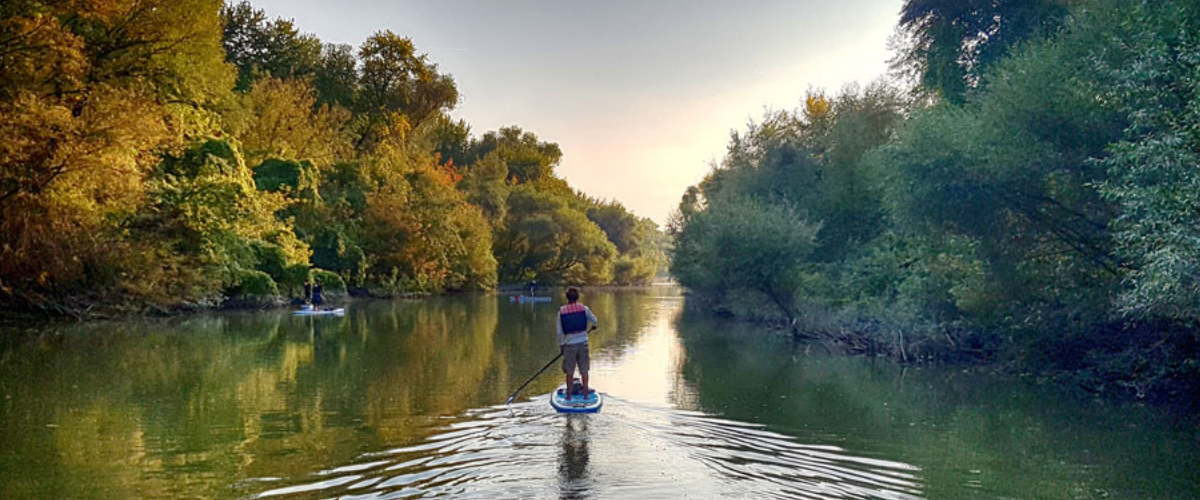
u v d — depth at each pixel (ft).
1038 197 45.68
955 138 48.21
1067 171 43.98
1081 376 45.57
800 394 41.42
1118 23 41.73
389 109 192.75
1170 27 36.70
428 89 199.52
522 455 26.21
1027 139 44.96
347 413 34.01
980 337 55.83
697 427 31.68
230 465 24.94
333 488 22.27
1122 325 44.68
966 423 33.73
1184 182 32.24
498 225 234.58
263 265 110.73
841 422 33.65
